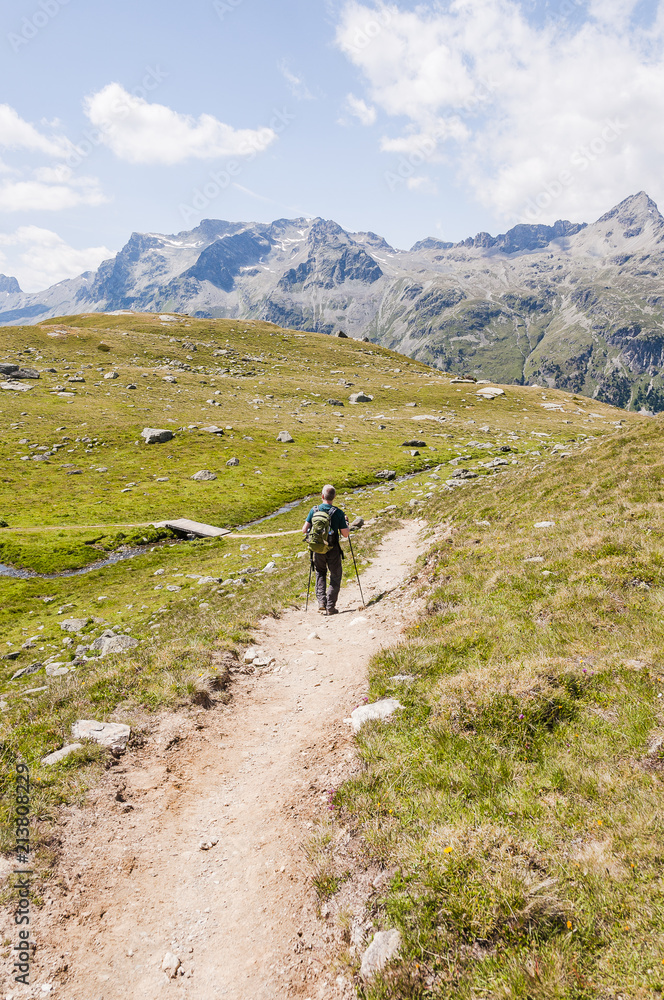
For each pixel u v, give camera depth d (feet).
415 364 517.55
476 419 310.65
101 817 23.54
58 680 46.83
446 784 21.25
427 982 14.58
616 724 21.98
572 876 15.98
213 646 41.68
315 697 34.32
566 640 29.99
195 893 20.24
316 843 20.76
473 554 51.83
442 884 16.63
